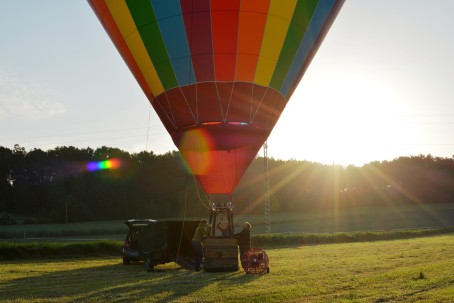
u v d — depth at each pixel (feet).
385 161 329.31
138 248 55.72
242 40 40.45
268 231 121.60
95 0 44.98
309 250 73.20
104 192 275.59
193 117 41.06
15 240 139.13
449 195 308.60
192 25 40.29
